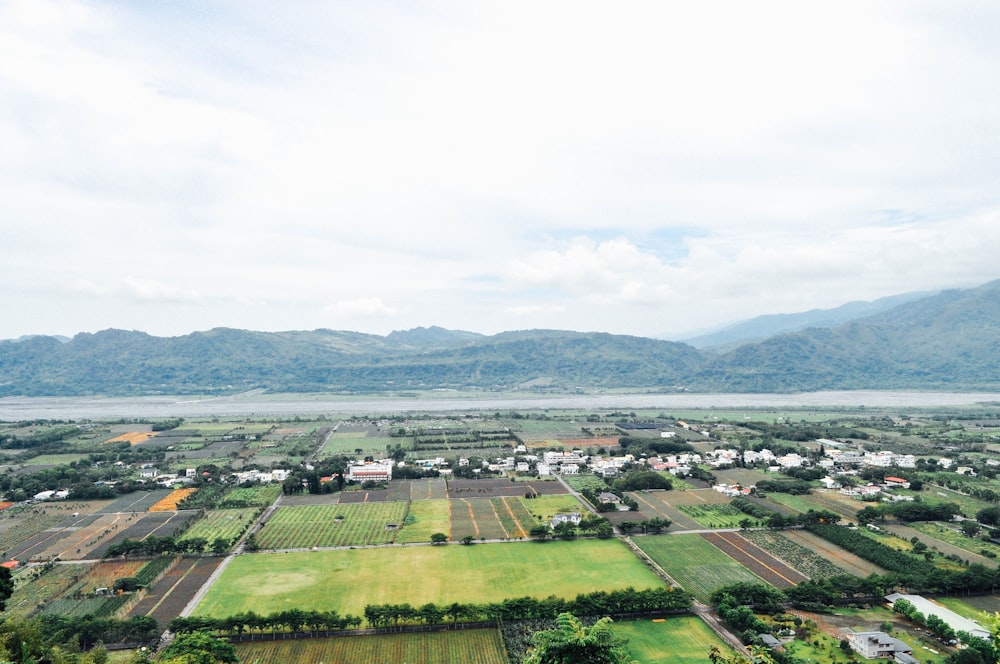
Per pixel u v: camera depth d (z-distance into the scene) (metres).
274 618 154.88
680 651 144.75
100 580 190.12
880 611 166.75
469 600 172.50
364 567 199.38
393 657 144.38
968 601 171.00
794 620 159.25
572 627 72.81
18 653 106.12
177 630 152.25
